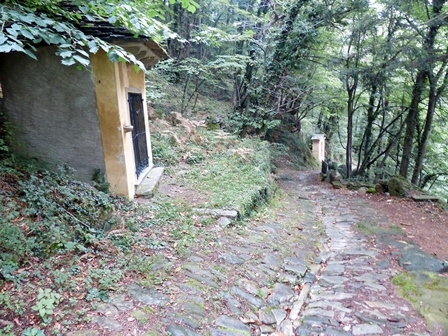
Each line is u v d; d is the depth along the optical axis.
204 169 7.23
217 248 3.80
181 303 2.59
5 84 4.45
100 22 4.18
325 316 2.83
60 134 4.62
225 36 9.88
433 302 3.00
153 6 3.83
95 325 2.16
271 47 11.37
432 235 4.98
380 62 8.50
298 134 18.50
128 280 2.79
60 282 2.51
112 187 4.82
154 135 8.78
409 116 9.69
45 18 2.61
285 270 3.71
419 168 9.70
